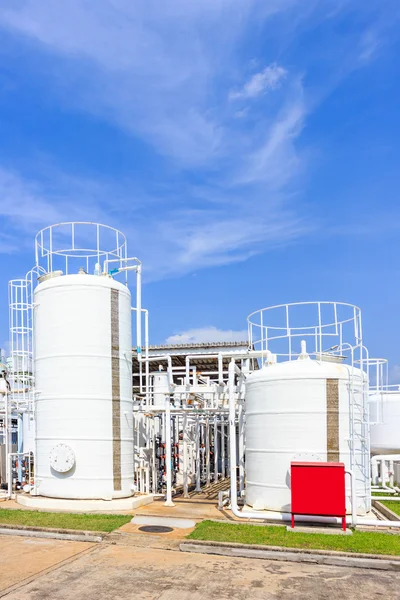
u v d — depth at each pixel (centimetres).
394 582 845
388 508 1464
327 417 1332
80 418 1513
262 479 1380
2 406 2039
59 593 788
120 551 1019
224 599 765
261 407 1405
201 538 1073
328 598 771
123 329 1620
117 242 1769
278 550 995
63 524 1213
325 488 1149
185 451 1797
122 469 1548
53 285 1572
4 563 940
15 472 2088
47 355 1561
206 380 2006
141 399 1922
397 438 2392
